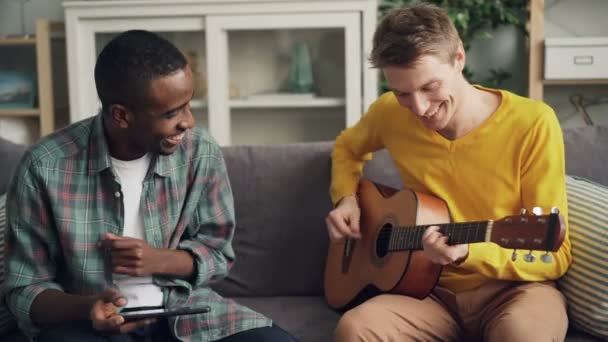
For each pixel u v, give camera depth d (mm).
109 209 1435
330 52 2844
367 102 2826
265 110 2916
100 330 1302
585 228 1550
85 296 1339
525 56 3123
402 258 1561
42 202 1406
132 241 1364
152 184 1450
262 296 1876
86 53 2902
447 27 1494
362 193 1817
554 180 1525
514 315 1403
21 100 3029
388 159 1920
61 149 1420
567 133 1856
